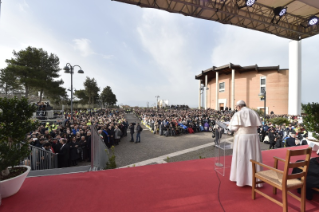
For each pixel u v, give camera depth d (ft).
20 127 8.15
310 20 23.13
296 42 86.22
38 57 84.74
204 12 21.39
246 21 23.67
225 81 131.03
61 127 36.78
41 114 59.67
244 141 8.98
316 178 7.70
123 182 9.81
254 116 8.90
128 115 128.36
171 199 8.00
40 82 79.92
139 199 8.00
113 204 7.58
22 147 8.37
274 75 106.52
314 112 11.46
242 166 8.95
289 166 6.57
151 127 56.59
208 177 10.54
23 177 8.59
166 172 11.32
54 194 8.45
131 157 28.53
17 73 76.74
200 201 7.83
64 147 23.20
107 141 33.65
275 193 8.50
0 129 7.75
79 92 152.76
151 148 34.73
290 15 23.43
